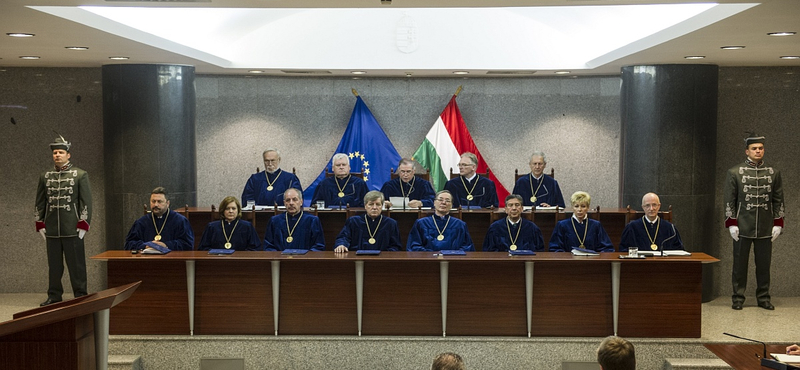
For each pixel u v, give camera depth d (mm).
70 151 11398
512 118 13234
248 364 7785
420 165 13125
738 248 9836
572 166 13195
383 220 8891
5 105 11320
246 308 7879
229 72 12398
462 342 7758
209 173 13125
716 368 7543
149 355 7805
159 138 10562
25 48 8812
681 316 7828
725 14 6449
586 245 8781
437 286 7852
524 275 7816
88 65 10992
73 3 6066
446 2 6340
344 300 7867
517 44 11742
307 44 11680
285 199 8984
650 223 8969
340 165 11047
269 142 13172
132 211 10578
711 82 10500
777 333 8461
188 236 8961
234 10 11094
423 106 13250
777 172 9773
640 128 10625
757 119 11109
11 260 11422
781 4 5852
